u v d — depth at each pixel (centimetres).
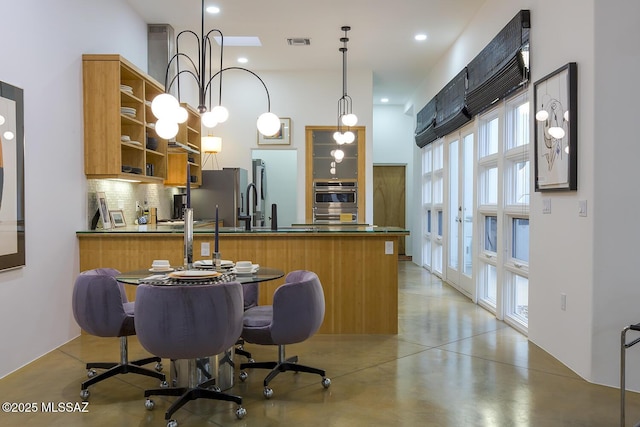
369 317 441
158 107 328
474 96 541
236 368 350
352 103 792
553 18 365
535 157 395
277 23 587
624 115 306
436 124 739
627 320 308
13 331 339
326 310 441
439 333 443
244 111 796
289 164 1009
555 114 355
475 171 575
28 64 353
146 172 515
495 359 367
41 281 373
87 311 301
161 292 252
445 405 284
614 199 308
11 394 300
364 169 797
